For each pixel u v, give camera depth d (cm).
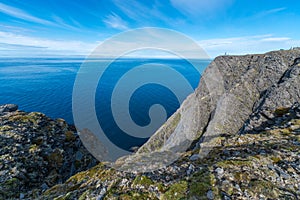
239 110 3903
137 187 679
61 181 1471
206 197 564
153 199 609
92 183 836
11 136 1738
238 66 5606
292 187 579
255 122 2077
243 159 749
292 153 770
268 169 673
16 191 1142
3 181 1173
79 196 718
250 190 572
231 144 1041
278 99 3750
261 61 5441
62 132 2181
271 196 546
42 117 2353
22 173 1313
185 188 619
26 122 2106
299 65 4372
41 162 1549
